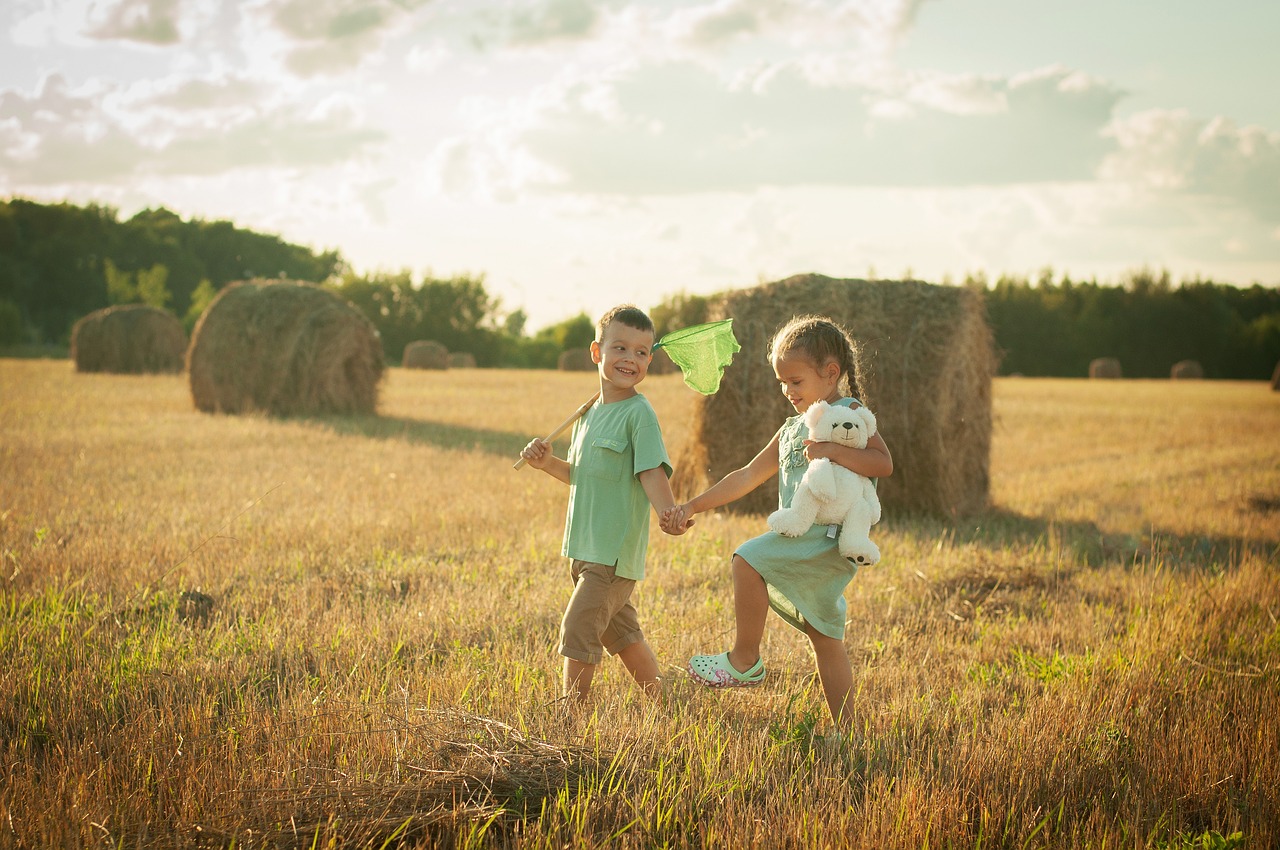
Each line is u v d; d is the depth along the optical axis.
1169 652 4.71
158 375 30.55
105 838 2.60
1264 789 3.19
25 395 20.47
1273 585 6.17
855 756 3.35
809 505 3.44
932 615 5.46
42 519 7.33
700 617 5.16
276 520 7.50
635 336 3.85
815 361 3.63
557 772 2.97
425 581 5.71
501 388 28.39
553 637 4.73
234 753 3.14
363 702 3.59
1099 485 11.52
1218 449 15.47
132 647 4.26
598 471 3.80
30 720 3.49
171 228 98.38
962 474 9.78
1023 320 65.69
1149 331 65.62
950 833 2.78
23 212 87.88
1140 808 3.02
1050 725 3.64
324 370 17.89
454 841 2.67
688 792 2.97
